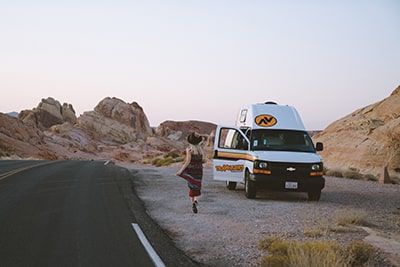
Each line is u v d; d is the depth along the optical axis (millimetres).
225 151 14656
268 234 8344
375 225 9398
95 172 21750
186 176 10648
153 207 11555
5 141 61656
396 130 24469
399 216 10586
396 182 19453
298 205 12047
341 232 8508
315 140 31594
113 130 150125
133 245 7215
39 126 144750
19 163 27953
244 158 13914
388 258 6629
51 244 7160
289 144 13875
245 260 6645
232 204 12164
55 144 89000
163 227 9016
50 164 28047
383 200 13336
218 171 14789
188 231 8656
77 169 23625
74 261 6242
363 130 27547
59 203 11258
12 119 74250
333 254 6008
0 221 8898
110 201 11898
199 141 10789
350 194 14766
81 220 9141
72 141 105812
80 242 7316
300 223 9398
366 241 7656
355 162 25359
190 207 11578
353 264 6375
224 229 8828
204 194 14398
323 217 10008
